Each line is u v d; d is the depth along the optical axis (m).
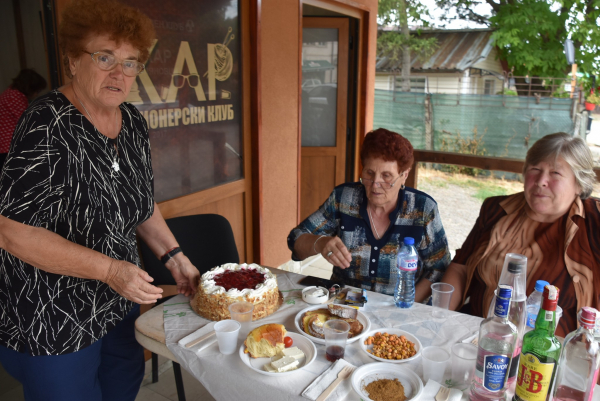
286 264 3.96
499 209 1.80
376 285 1.87
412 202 1.85
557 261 1.61
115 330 1.54
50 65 2.03
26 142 1.18
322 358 1.24
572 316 1.59
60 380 1.36
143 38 1.30
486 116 8.08
